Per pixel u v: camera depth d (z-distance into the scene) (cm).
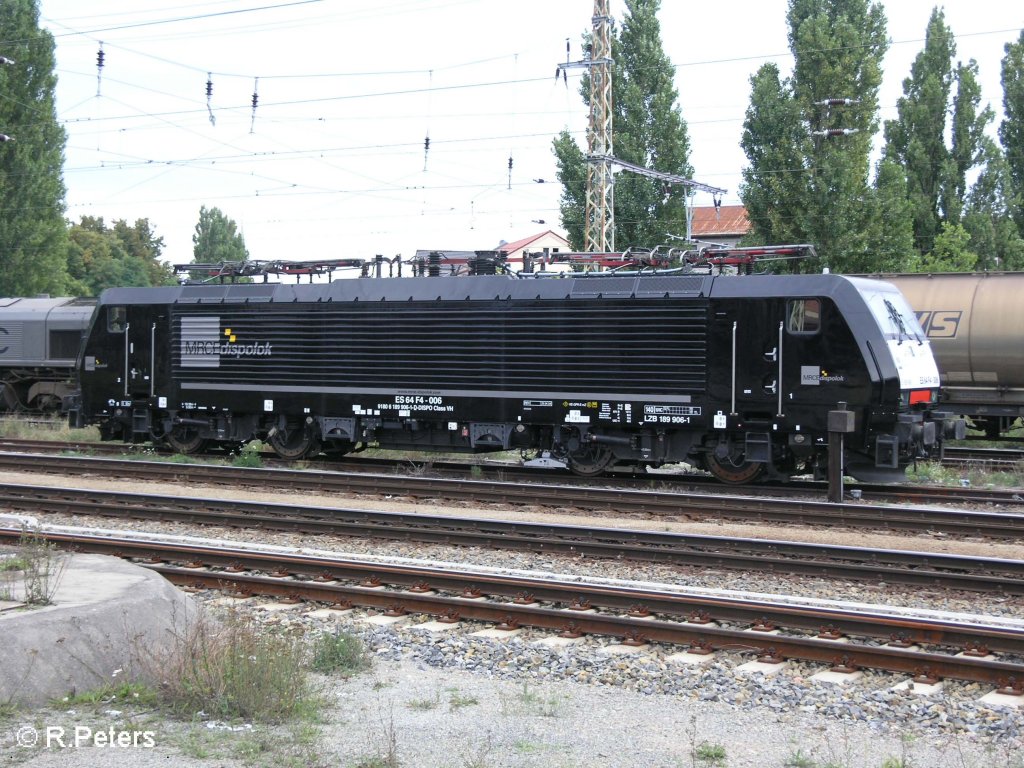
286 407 2173
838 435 1625
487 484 1788
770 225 3622
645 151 3966
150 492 1789
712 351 1808
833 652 850
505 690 795
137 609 823
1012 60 4612
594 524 1491
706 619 965
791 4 3731
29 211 4728
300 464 2161
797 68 3556
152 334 2300
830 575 1143
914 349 1798
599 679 826
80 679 740
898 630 891
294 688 738
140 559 1222
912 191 4484
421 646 909
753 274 1861
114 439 2534
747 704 767
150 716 695
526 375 1947
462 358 2003
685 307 1827
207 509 1573
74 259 8006
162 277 9331
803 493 1756
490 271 2081
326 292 2147
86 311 3338
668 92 3994
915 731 716
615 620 930
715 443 1850
